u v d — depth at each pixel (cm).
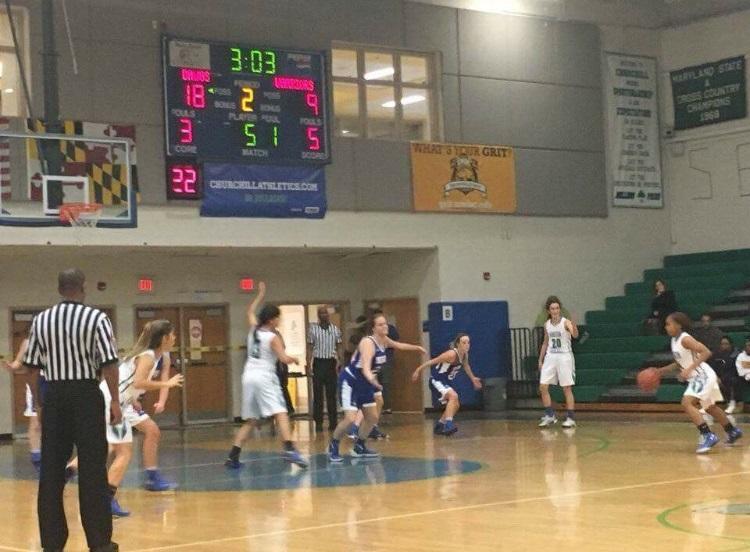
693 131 2558
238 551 827
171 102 1978
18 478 1402
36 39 1881
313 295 2417
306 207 2112
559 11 2461
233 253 2202
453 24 2320
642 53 2569
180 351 2250
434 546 812
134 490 1205
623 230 2531
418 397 2331
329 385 1978
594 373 2241
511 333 2347
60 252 2017
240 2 2066
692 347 1373
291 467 1377
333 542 846
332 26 2166
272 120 2077
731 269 2392
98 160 1847
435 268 2289
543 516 928
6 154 1770
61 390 772
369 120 2227
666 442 1512
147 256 2220
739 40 2483
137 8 1966
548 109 2436
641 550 770
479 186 2330
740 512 919
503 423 1966
